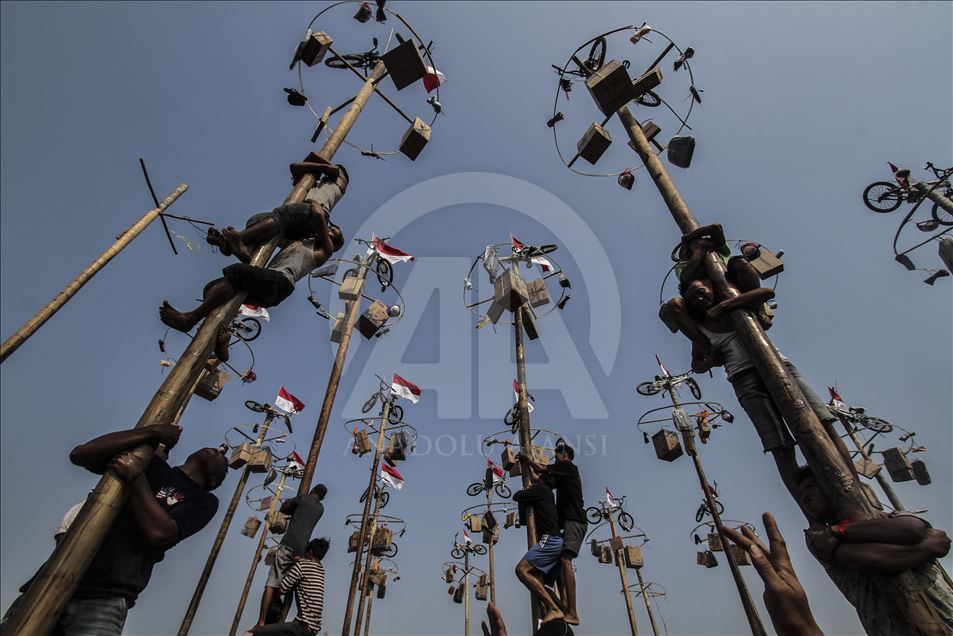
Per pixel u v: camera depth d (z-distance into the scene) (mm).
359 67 6648
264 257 3838
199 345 3088
